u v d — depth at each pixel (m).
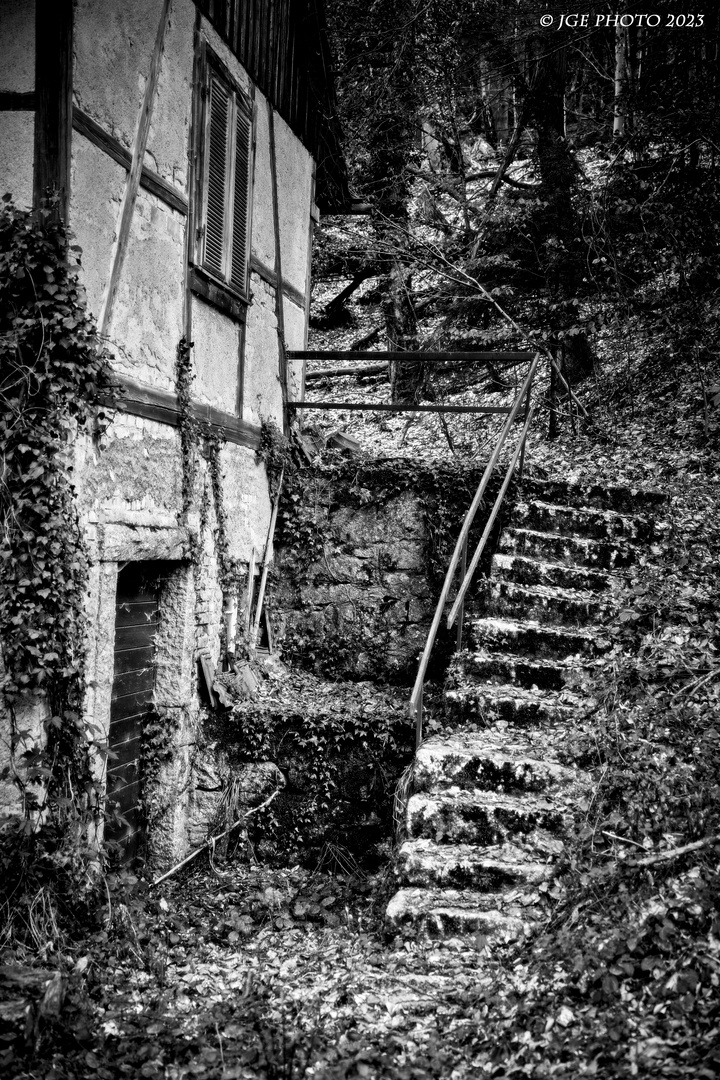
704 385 10.46
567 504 7.18
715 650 5.34
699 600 5.82
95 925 4.48
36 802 4.39
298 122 8.48
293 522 7.34
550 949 3.69
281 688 6.69
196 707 6.11
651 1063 2.85
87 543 4.71
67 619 4.52
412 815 4.64
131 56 5.09
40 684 4.40
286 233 8.22
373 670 7.03
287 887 5.60
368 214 11.75
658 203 10.76
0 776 4.34
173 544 5.68
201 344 6.20
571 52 12.76
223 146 6.57
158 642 5.96
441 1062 3.19
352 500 7.23
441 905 4.18
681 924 3.46
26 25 4.42
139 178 5.19
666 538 6.75
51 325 4.38
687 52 10.66
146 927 4.71
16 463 4.39
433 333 13.17
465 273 11.97
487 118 14.79
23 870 4.22
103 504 4.88
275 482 7.37
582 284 11.38
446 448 11.43
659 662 5.24
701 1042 2.90
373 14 12.01
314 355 8.00
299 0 8.20
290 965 4.28
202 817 6.01
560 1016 3.21
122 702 5.56
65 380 4.48
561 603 6.02
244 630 6.84
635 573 6.35
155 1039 3.55
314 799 5.93
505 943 3.97
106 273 4.88
